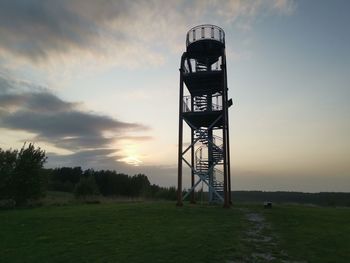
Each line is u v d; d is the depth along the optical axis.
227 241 14.38
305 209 29.56
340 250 13.23
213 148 33.69
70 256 12.27
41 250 13.28
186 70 34.22
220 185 33.41
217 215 22.88
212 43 33.41
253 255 12.36
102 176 105.75
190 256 11.96
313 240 15.00
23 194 36.84
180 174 29.95
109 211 25.27
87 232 16.80
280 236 15.87
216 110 31.06
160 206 29.11
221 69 31.64
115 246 13.58
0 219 21.75
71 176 118.56
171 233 16.09
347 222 21.08
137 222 19.67
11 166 37.00
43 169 39.38
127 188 101.56
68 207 31.94
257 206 31.27
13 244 14.46
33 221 20.77
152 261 11.42
